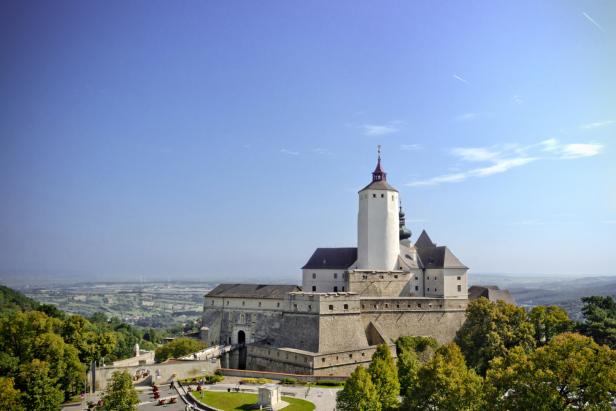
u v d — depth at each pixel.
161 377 111.50
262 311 152.38
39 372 83.56
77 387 102.94
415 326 136.12
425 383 70.88
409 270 144.50
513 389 67.75
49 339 93.00
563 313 128.12
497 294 154.62
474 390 66.69
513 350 75.31
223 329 161.88
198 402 91.50
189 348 145.50
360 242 147.12
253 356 131.62
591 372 59.50
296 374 112.88
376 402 74.50
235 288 165.88
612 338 118.38
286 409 86.62
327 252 155.88
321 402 91.12
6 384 73.88
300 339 124.25
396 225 148.12
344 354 118.50
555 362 62.28
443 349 87.06
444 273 143.38
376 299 133.00
